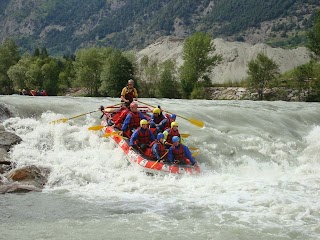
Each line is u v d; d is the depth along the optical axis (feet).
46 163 34.88
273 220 24.91
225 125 50.85
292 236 22.90
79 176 32.83
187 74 150.41
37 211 26.40
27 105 47.14
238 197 28.81
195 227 24.00
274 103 82.12
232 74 199.21
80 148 39.47
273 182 32.58
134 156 35.91
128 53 164.25
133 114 40.22
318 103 86.07
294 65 199.11
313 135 51.85
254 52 213.46
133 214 25.94
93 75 181.68
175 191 30.14
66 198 28.81
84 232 23.32
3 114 44.47
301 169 37.99
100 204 27.68
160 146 35.81
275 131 51.19
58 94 199.62
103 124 43.98
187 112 53.67
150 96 158.20
